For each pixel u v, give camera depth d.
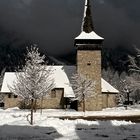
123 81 93.81
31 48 31.05
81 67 66.12
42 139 18.70
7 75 75.06
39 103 69.69
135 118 42.88
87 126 25.44
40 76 30.64
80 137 19.53
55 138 19.11
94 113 54.31
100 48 66.62
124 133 21.52
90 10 71.31
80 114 51.44
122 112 56.59
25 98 30.12
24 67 31.08
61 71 75.56
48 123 26.66
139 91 88.25
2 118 33.09
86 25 69.75
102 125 26.30
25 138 19.05
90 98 64.25
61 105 70.44
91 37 67.12
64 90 70.62
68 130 22.86
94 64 66.19
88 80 57.53
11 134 20.33
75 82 59.81
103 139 18.86
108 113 54.25
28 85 30.08
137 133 21.55
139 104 88.50
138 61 56.75
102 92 71.94
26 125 25.75
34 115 38.69
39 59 31.05
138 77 57.06
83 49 66.50
